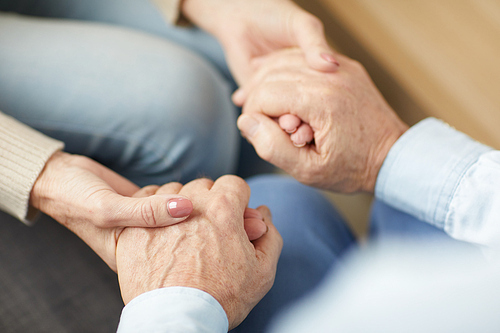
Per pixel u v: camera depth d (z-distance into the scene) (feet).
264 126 2.20
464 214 2.06
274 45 2.54
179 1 2.63
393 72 2.50
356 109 2.20
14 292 2.22
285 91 2.20
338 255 2.27
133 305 1.89
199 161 2.52
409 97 2.51
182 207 1.96
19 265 2.27
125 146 2.45
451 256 2.12
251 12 2.50
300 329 2.04
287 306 2.09
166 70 2.49
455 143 2.11
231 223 1.99
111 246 2.04
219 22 2.59
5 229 2.33
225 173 2.66
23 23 2.54
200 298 1.87
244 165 3.14
